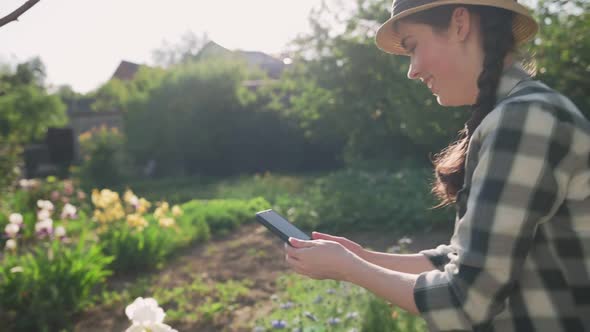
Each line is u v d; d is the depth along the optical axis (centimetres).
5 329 460
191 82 1862
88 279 524
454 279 105
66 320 482
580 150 104
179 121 1855
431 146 1037
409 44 125
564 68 758
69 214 670
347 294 444
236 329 462
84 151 2073
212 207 986
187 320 490
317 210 882
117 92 2009
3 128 1318
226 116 1886
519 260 101
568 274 107
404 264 150
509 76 116
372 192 902
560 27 764
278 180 1530
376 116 1166
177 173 1900
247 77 1969
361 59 1125
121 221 718
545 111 104
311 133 1398
